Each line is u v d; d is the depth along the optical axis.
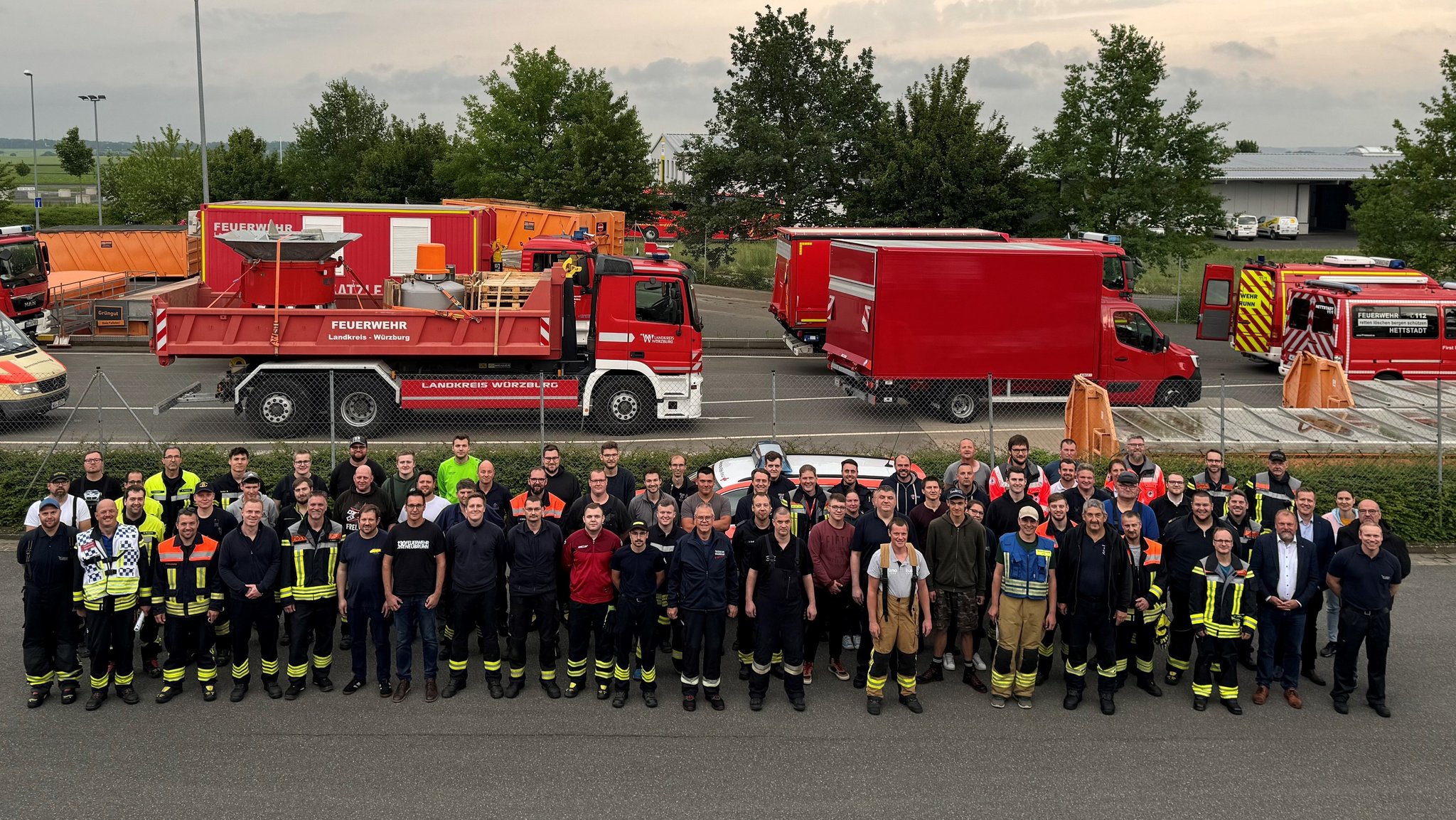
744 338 29.80
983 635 10.81
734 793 7.87
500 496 10.84
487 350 17.81
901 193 32.91
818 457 11.95
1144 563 9.49
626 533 9.96
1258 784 8.13
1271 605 9.48
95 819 7.37
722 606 9.27
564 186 38.28
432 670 9.51
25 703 9.22
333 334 17.55
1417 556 13.77
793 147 34.84
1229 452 15.30
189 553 9.21
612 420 18.53
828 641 11.12
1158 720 9.26
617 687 9.42
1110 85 33.88
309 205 24.22
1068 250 19.92
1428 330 22.98
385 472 13.65
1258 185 77.81
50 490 9.53
